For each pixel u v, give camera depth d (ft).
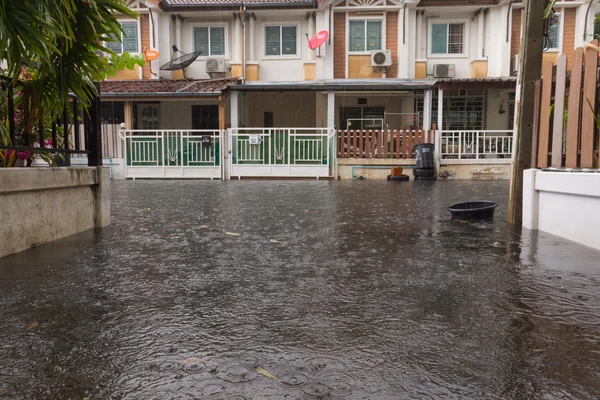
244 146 53.11
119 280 10.07
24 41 10.75
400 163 52.75
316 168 53.16
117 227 17.31
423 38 62.39
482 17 60.75
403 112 63.36
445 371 5.89
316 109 62.85
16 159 13.88
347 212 22.24
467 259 12.05
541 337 6.93
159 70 62.80
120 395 5.33
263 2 61.11
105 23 13.26
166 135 52.80
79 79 13.70
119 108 64.23
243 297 8.91
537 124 16.63
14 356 6.35
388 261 11.89
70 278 10.21
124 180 51.29
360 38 62.08
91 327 7.38
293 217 20.45
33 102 13.34
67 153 14.90
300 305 8.44
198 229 17.04
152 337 6.99
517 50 60.64
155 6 60.54
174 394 5.33
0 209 11.93
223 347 6.64
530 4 16.81
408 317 7.79
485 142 54.24
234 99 54.90
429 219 19.62
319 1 60.29
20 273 10.58
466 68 62.13
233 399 5.21
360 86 53.42
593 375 5.77
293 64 63.77
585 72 13.55
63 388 5.50
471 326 7.38
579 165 14.16
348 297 8.89
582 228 13.85
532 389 5.45
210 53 64.44
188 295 9.04
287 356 6.33
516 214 17.85
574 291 9.18
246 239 15.05
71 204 15.44
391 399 5.22
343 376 5.76
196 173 53.21
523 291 9.20
